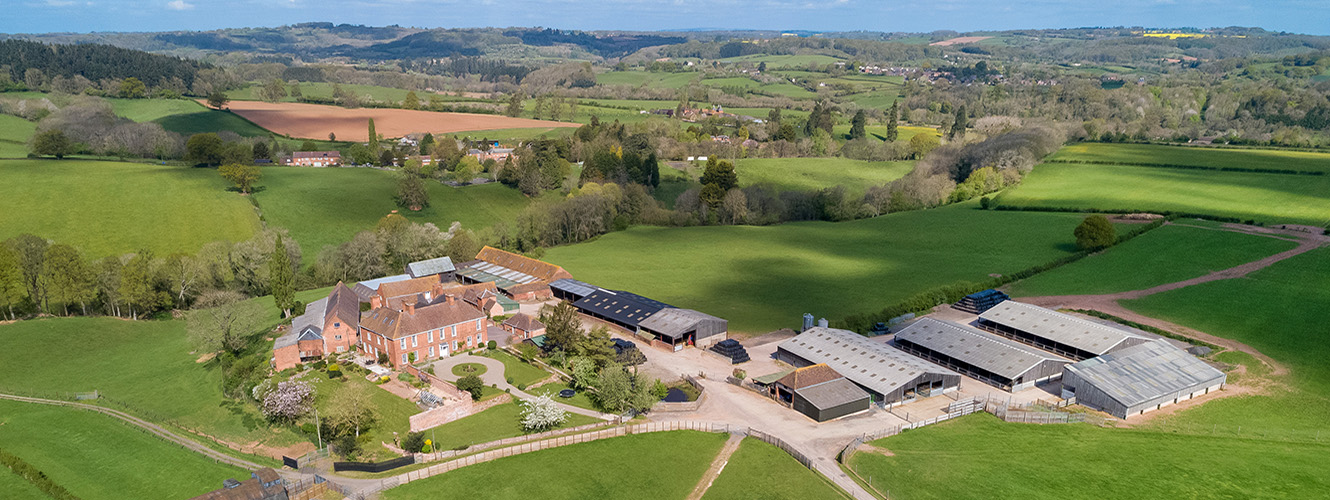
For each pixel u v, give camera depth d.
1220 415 97.31
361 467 85.00
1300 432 91.81
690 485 81.38
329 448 90.81
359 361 119.56
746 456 87.31
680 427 95.56
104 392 114.31
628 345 125.44
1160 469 81.06
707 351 125.19
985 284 159.50
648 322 131.62
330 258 178.38
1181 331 126.69
